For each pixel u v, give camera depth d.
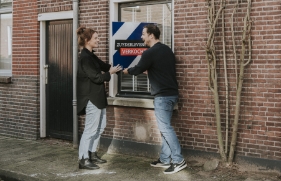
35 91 7.90
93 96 5.64
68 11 7.38
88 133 5.78
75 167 5.94
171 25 6.33
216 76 5.66
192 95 6.01
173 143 5.56
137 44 6.39
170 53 5.62
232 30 5.54
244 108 5.60
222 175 5.44
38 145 7.46
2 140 8.00
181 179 5.31
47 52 7.91
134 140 6.62
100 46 6.93
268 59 5.38
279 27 5.28
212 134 5.89
